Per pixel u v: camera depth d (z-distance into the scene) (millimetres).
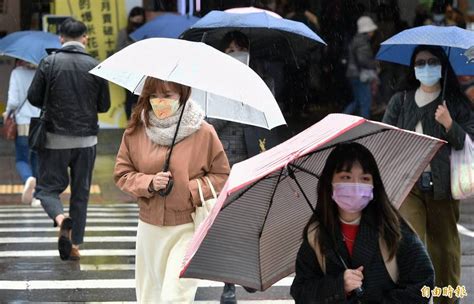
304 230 9875
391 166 9992
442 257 15547
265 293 18328
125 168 13195
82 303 17406
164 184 12727
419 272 9633
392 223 9609
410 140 9758
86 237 24125
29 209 28875
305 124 41688
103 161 37688
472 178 14961
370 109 41531
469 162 15047
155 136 12922
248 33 19344
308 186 10148
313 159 9914
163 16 36844
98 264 20781
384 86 41125
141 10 38938
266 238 10219
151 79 12844
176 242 12992
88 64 20359
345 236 9734
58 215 20219
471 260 21422
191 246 9234
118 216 27891
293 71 40094
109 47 39438
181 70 12047
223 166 13203
